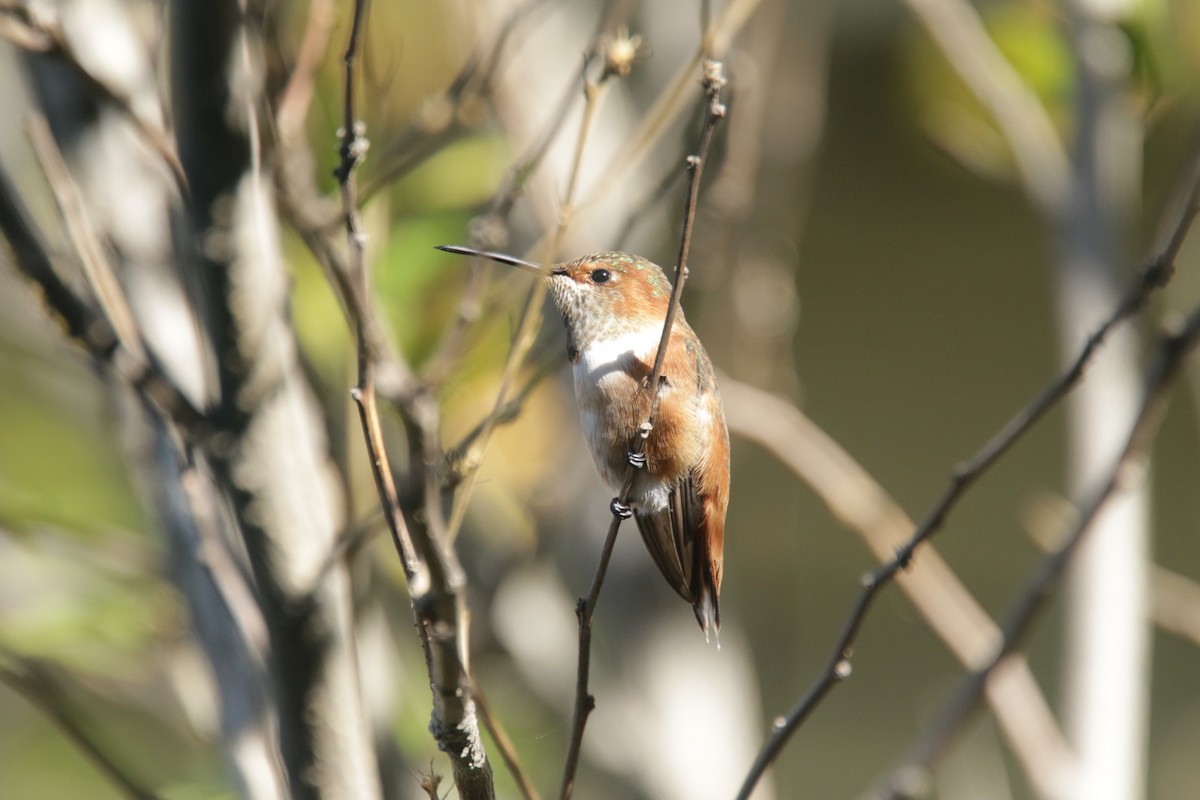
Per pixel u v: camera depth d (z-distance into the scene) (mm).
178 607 7961
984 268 20062
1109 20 8227
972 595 22578
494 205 6020
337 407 6508
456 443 6332
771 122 9703
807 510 21891
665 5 9547
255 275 4934
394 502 4438
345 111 4543
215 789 6996
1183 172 6652
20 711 12094
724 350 9461
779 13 9180
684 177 8109
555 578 9703
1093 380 8039
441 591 4191
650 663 9586
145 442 6730
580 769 9305
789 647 10148
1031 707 7332
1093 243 8352
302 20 7453
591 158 8789
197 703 7863
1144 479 7867
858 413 22062
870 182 18391
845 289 20719
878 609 22062
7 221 4777
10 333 9352
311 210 5383
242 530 4957
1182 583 8438
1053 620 20703
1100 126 8516
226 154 4785
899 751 20922
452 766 4430
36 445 9891
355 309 4367
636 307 6832
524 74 8242
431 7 7887
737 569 10227
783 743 5184
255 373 4953
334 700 4992
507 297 6512
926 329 21016
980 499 22578
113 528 8641
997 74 9039
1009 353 21297
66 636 7844
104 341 4828
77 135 6238
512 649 9219
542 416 9180
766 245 9516
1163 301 9898
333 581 5020
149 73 6426
